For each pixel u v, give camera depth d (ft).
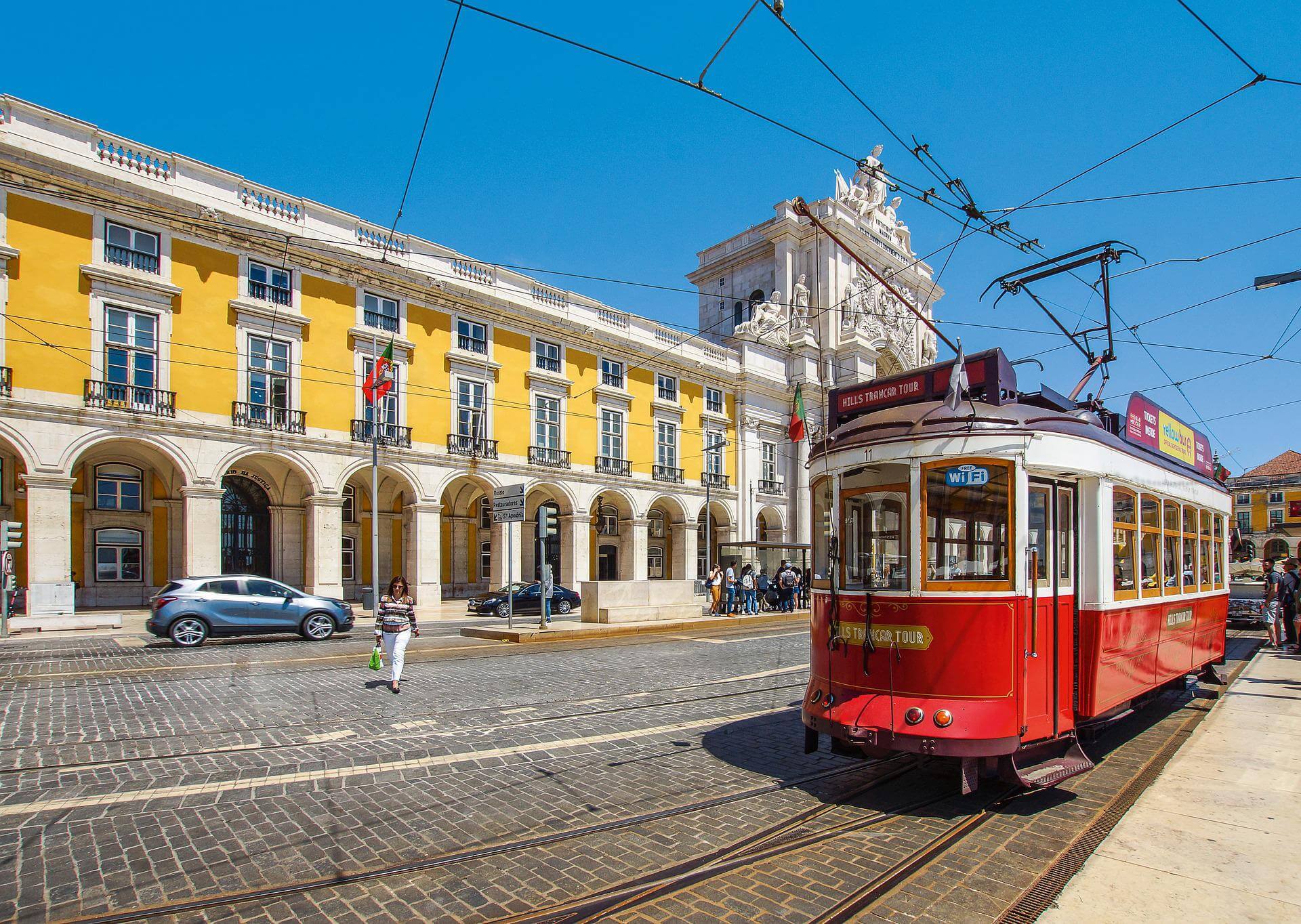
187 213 63.21
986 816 16.01
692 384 108.47
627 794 17.30
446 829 15.07
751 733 23.29
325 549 70.23
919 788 17.90
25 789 17.26
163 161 63.00
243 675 32.76
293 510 78.89
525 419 87.86
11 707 25.95
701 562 112.88
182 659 37.83
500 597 74.33
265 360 67.97
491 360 84.38
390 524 91.91
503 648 44.75
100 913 11.55
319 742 21.54
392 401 76.23
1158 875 12.87
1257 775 18.67
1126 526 20.38
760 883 12.76
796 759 20.40
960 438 16.65
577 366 93.91
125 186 59.98
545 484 88.69
